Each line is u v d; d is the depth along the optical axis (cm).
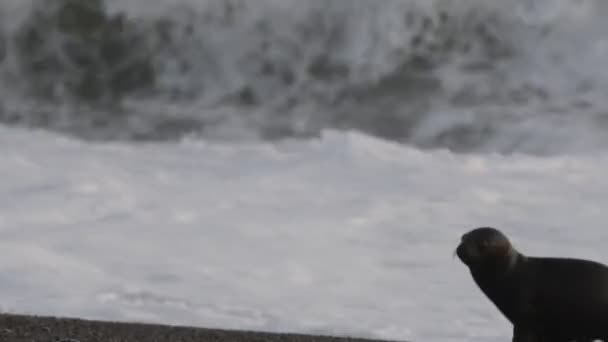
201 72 4700
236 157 3644
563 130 3953
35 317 1948
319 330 2314
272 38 4691
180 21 4744
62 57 4756
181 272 2627
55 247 2761
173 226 2945
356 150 3650
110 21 4778
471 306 2461
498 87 4438
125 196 3172
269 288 2558
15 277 2553
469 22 4650
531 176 3388
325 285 2583
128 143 3916
